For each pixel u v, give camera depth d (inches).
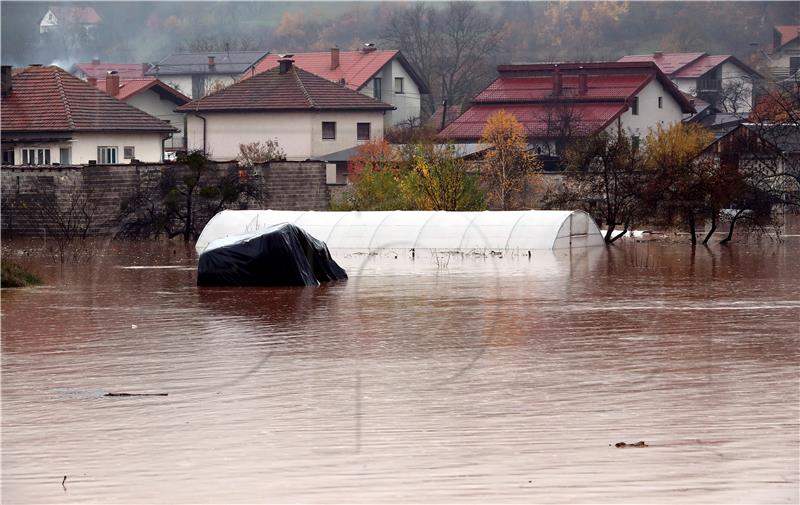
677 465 802.8
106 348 1342.3
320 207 3597.4
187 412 991.6
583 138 3905.0
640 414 956.0
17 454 860.0
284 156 4360.2
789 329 1443.2
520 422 935.7
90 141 3917.3
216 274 2043.6
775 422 921.5
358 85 5354.3
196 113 4744.1
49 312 1680.6
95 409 1007.0
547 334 1416.1
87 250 2878.9
